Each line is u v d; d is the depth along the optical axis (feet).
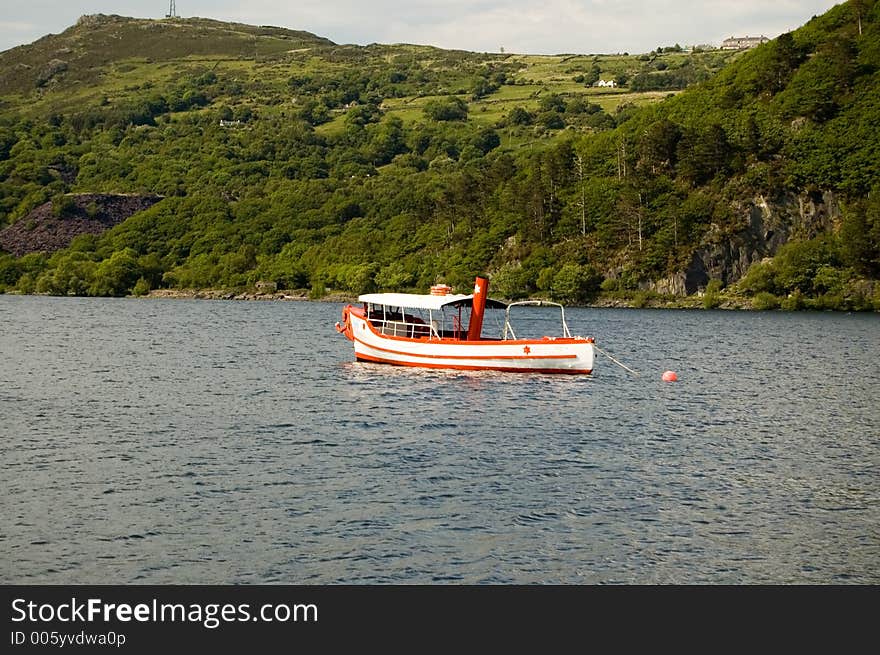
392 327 301.02
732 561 123.95
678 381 281.54
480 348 284.00
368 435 193.67
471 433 196.44
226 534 130.21
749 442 191.42
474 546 127.24
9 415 215.92
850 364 338.95
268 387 261.03
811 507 144.97
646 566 122.21
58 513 137.90
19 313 634.84
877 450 184.55
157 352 365.81
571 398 242.17
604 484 156.66
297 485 153.38
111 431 197.06
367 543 127.54
